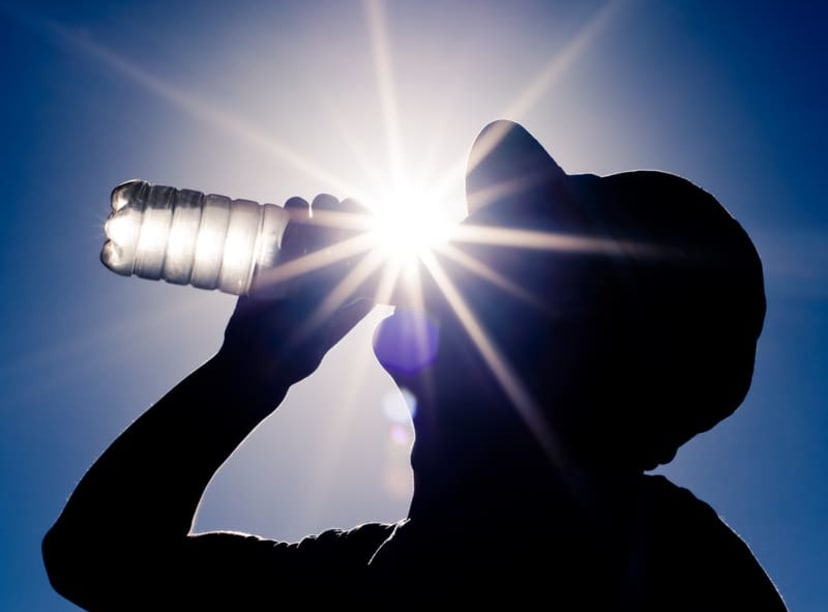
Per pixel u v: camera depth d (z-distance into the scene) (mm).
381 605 972
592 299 1027
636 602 932
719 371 1048
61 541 1153
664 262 1038
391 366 1124
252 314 1292
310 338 1271
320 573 1132
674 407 1045
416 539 1005
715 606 961
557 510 979
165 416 1210
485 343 1062
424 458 1073
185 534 1188
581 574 944
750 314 1065
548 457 1012
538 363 1040
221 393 1225
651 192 1091
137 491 1163
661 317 1023
